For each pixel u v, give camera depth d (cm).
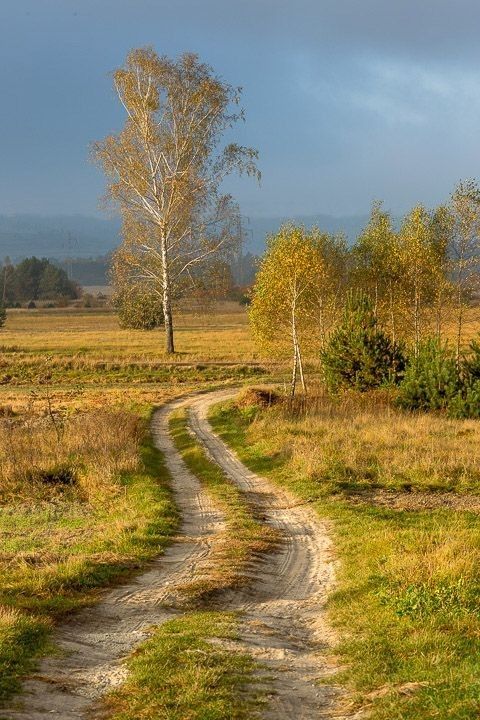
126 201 6569
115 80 6325
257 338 5541
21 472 2931
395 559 1539
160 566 1708
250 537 1966
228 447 3475
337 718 899
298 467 2797
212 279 6894
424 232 5662
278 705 934
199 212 6638
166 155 6481
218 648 1127
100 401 5112
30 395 5428
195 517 2258
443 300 5825
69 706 930
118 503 2491
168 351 7175
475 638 1124
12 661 1050
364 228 6091
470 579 1338
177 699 928
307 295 5281
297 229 5338
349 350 4512
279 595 1521
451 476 2595
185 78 6381
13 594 1428
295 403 4241
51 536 2119
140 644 1162
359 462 2791
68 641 1187
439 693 902
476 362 4116
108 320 15288
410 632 1180
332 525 2088
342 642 1190
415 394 4034
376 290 5734
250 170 6512
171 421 4278
